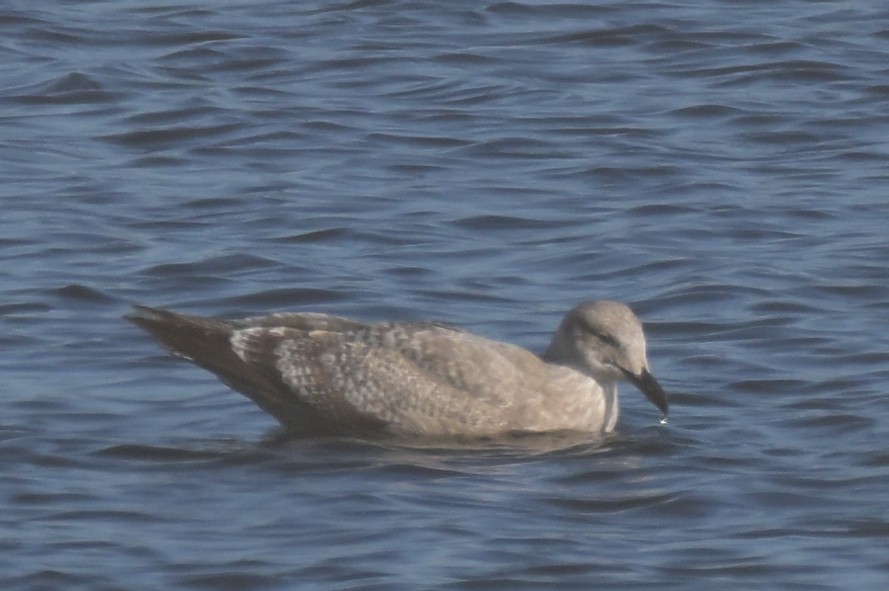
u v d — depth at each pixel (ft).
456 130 73.82
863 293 57.77
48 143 72.08
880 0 89.81
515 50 83.05
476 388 47.60
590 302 48.73
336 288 57.88
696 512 42.32
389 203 66.28
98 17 86.12
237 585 38.29
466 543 40.32
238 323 48.55
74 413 48.52
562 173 69.36
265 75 79.82
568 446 47.06
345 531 40.91
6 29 84.02
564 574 38.83
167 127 73.51
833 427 47.88
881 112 75.72
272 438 47.32
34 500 42.65
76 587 38.22
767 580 38.78
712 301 57.47
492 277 59.62
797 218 64.69
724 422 48.65
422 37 84.58
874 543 40.47
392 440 47.50
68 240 62.03
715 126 74.69
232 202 66.18
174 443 46.68
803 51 82.48
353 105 76.43
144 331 50.70
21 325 54.75
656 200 66.64
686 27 85.40
